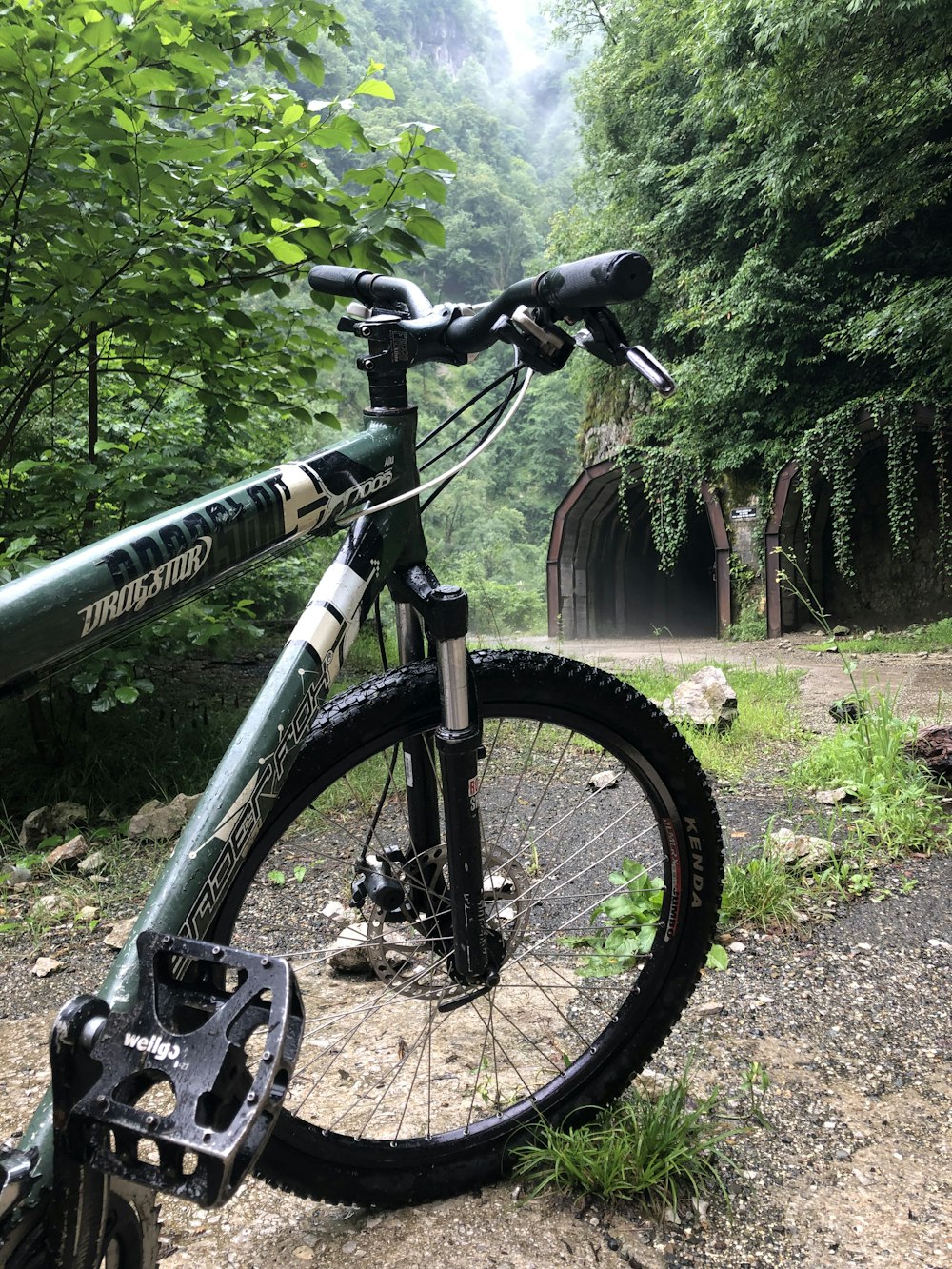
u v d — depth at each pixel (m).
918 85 10.43
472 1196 1.58
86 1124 0.83
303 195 3.43
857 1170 1.63
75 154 3.22
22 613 0.88
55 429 5.38
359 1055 2.01
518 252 101.31
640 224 19.77
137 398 5.79
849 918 2.73
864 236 13.28
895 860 3.16
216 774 1.17
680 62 18.91
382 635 1.54
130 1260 0.98
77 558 0.96
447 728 1.40
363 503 1.37
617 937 2.34
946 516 13.72
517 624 30.89
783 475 14.39
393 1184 1.51
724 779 4.30
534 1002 2.24
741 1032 2.11
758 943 2.57
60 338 3.84
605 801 3.34
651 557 22.36
